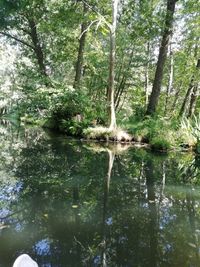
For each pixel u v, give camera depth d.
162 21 14.76
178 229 4.99
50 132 17.91
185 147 12.23
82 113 16.11
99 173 8.22
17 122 28.58
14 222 4.99
